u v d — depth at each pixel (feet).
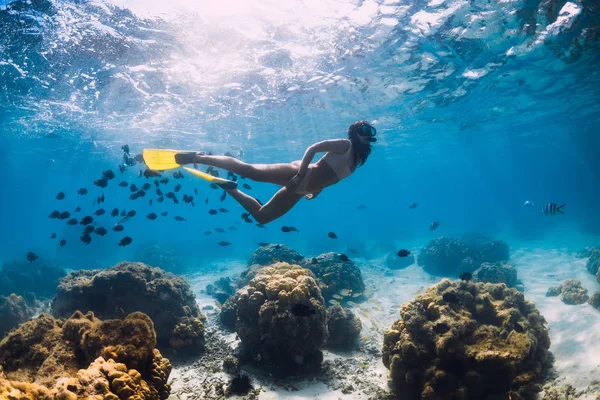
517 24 38.93
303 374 27.50
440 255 69.82
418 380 23.77
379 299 50.78
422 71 51.26
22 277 63.16
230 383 25.76
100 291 31.81
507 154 191.21
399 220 310.24
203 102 59.00
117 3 33.04
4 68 45.34
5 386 11.27
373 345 33.55
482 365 22.30
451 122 88.99
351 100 62.59
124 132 79.15
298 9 34.78
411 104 68.44
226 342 33.32
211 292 57.52
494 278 51.16
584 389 21.18
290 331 26.76
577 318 32.07
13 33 37.24
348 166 13.46
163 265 85.10
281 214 13.17
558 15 37.11
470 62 49.14
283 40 40.11
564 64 52.13
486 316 26.25
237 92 55.06
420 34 40.11
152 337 17.95
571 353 25.94
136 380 14.87
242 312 29.76
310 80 51.62
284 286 28.68
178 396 24.44
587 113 92.43
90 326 18.22
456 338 23.25
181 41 39.60
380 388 25.93
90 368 13.96
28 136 89.25
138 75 47.78
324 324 28.78
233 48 41.37
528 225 159.33
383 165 177.58
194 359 30.27
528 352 22.53
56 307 32.50
